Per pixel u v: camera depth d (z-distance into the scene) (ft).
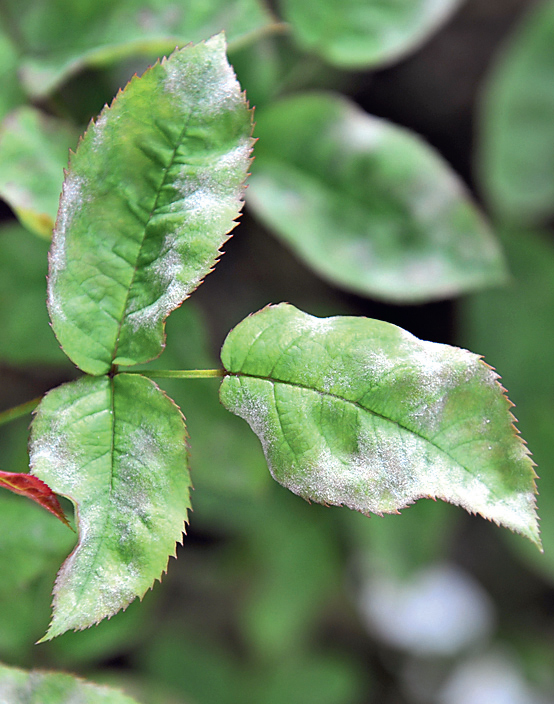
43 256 1.77
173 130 1.57
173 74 1.57
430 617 3.10
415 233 1.79
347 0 1.80
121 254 1.58
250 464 1.82
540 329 2.52
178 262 1.58
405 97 2.52
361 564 2.58
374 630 3.13
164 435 1.58
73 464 1.57
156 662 2.64
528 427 2.47
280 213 1.78
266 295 2.55
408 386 1.56
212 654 2.69
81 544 1.56
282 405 1.57
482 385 1.56
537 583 3.13
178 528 1.57
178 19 1.73
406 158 1.79
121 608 1.55
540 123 2.48
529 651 3.13
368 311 2.61
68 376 2.26
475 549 3.12
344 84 2.39
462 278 1.78
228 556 2.62
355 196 1.79
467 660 3.17
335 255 1.78
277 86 1.85
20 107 1.74
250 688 2.69
